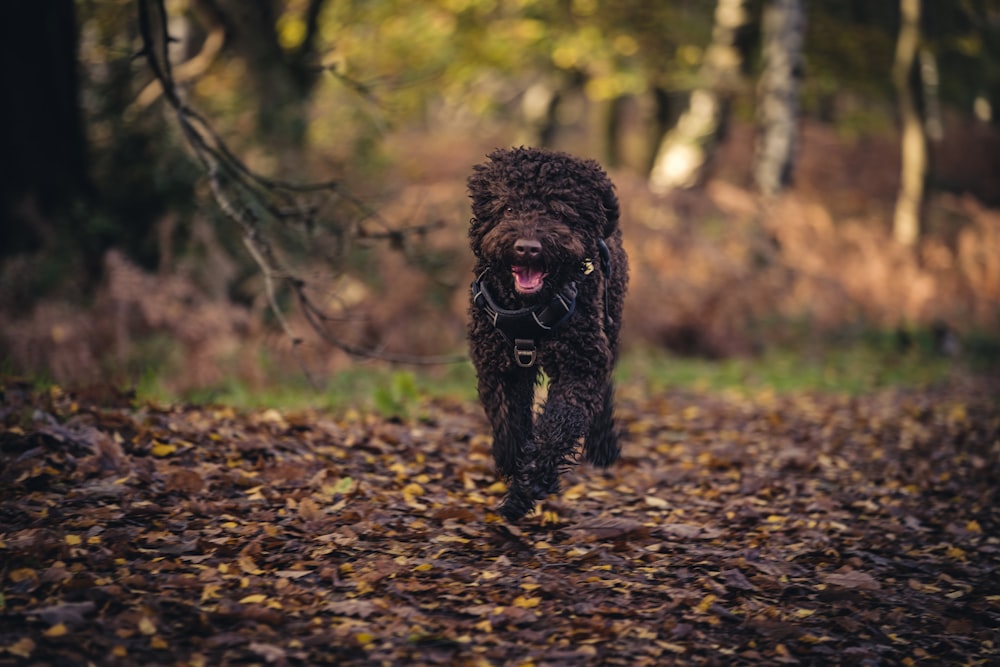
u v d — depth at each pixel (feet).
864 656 15.62
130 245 42.01
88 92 46.78
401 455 25.31
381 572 17.10
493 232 17.83
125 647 13.85
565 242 17.66
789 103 69.26
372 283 44.60
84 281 38.96
